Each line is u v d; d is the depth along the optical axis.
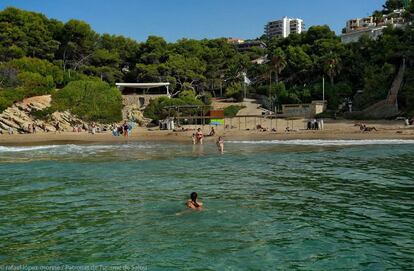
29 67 87.81
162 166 31.95
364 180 24.69
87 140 58.09
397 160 32.75
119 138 59.78
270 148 43.44
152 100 88.12
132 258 12.67
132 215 17.55
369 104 81.31
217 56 117.69
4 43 98.25
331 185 23.39
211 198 20.52
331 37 112.88
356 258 12.34
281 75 110.75
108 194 21.81
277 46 123.88
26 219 17.14
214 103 103.75
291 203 19.27
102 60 111.75
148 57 112.12
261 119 79.38
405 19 104.19
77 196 21.41
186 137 58.56
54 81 90.69
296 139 52.34
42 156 39.47
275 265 11.91
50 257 12.85
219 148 41.91
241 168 30.47
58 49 109.94
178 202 19.77
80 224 16.33
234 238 14.35
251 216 17.12
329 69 91.31
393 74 85.00
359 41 101.94
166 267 11.93
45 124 75.12
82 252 13.26
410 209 17.77
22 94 78.62
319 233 14.76
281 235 14.60
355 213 17.33
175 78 105.31
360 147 42.31
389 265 11.79
